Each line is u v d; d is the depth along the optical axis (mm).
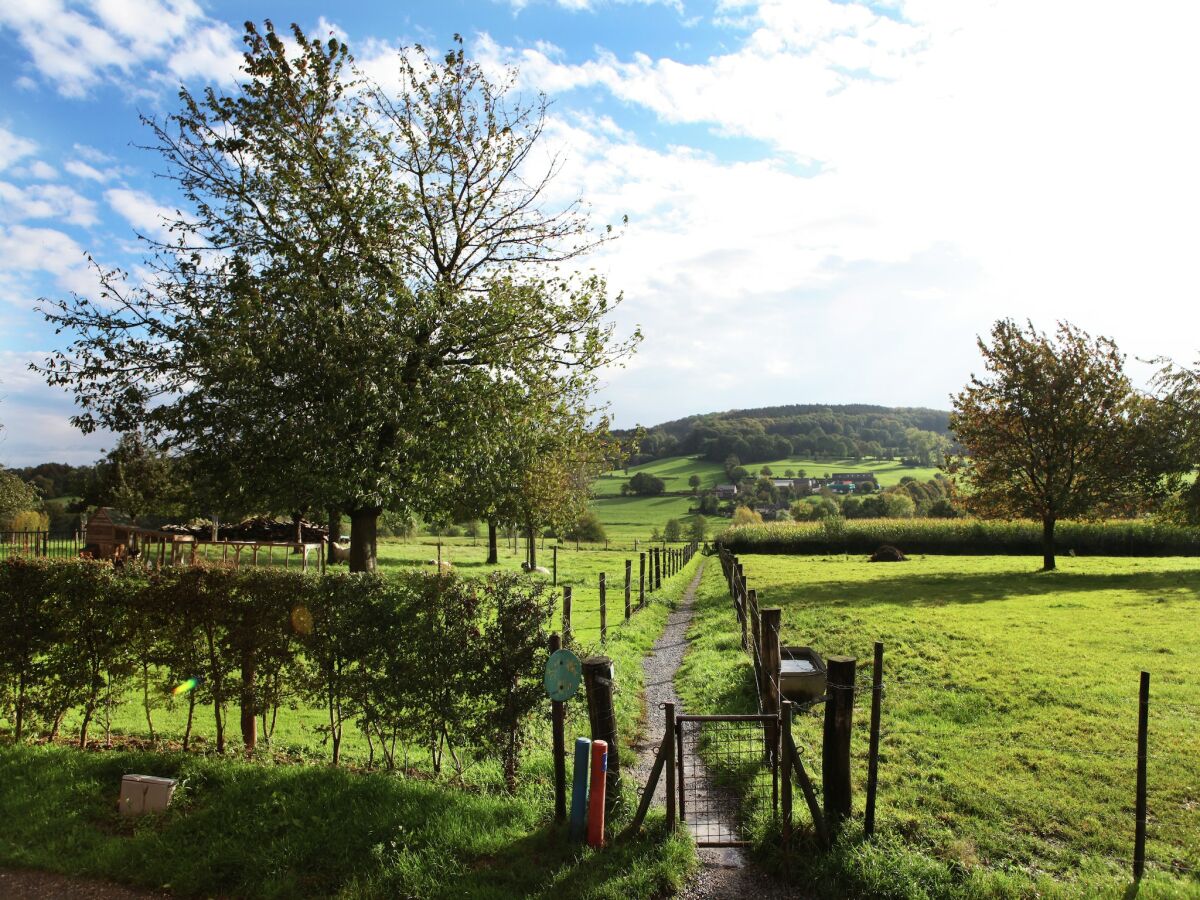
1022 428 37562
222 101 19516
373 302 19031
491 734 7914
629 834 6734
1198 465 34781
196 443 18219
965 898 5832
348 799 7211
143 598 9008
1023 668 13891
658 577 32469
